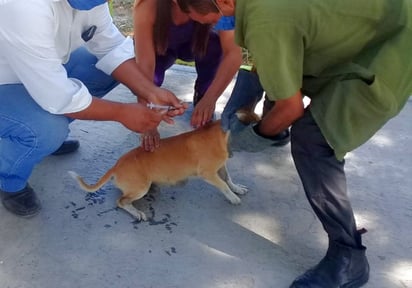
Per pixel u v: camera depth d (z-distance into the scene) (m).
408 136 2.96
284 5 1.59
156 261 2.22
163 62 2.79
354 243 2.05
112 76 2.43
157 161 2.37
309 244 2.31
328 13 1.63
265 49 1.63
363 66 1.74
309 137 1.89
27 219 2.39
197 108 2.49
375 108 1.75
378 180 2.65
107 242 2.30
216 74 2.55
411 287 2.13
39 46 1.89
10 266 2.18
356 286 2.10
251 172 2.70
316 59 1.77
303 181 2.00
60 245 2.28
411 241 2.33
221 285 2.12
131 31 4.29
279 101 1.78
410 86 1.78
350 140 1.81
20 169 2.29
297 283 2.07
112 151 2.80
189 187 2.60
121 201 2.41
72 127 2.94
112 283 2.12
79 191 2.55
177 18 2.53
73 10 2.01
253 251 2.27
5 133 2.19
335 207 1.98
